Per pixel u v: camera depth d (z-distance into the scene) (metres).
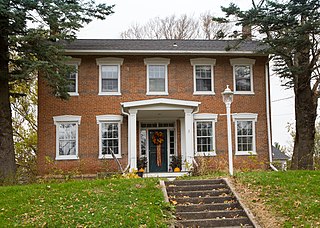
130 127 20.80
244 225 10.60
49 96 22.59
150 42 25.61
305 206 10.80
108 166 22.36
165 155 23.78
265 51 19.78
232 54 23.64
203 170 18.66
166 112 21.98
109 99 22.95
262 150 23.53
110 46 23.66
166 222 10.24
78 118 22.59
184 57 23.67
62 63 18.98
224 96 15.16
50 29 18.78
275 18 18.59
